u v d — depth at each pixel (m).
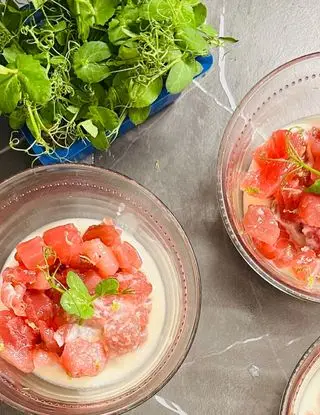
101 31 0.50
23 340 0.50
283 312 0.55
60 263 0.51
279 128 0.56
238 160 0.55
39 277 0.50
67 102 0.50
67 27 0.49
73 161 0.54
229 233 0.52
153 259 0.54
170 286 0.54
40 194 0.54
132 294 0.51
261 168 0.53
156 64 0.49
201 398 0.54
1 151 0.54
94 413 0.52
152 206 0.53
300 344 0.55
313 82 0.55
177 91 0.50
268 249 0.53
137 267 0.52
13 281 0.50
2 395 0.51
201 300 0.54
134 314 0.51
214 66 0.56
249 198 0.54
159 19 0.48
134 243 0.54
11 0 0.50
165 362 0.52
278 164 0.52
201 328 0.55
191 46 0.49
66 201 0.55
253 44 0.56
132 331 0.51
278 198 0.53
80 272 0.51
